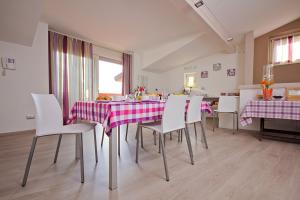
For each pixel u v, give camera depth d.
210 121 5.38
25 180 1.40
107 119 1.32
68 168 1.74
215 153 2.24
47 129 1.52
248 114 2.98
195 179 1.53
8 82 3.23
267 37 4.62
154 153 2.23
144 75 6.70
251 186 1.41
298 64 4.21
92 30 4.16
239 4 3.06
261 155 2.18
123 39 4.82
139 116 1.57
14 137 3.02
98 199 1.22
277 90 3.16
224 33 4.31
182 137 3.07
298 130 3.21
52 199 1.22
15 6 2.37
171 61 6.26
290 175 1.61
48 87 3.77
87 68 4.81
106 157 2.06
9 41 3.21
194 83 6.66
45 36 3.71
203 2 2.81
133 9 3.24
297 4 3.40
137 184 1.44
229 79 5.83
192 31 4.37
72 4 3.02
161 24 3.92
